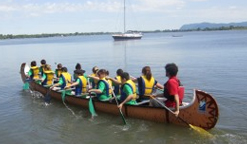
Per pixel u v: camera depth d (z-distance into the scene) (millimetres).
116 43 65625
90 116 9117
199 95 7027
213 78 14445
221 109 8969
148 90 8430
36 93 12625
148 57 27469
